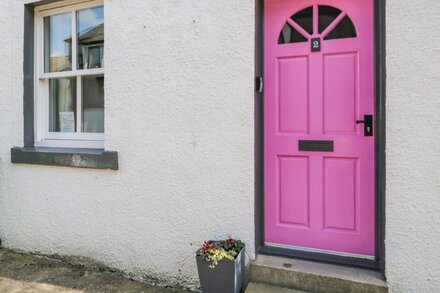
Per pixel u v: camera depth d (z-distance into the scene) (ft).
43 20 13.07
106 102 10.98
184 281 10.03
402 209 7.90
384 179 8.16
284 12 9.57
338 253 9.13
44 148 12.63
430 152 7.68
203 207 9.77
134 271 10.66
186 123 9.95
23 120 12.62
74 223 11.57
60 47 12.88
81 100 12.49
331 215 9.21
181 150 10.02
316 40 9.25
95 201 11.21
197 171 9.84
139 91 10.55
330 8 9.18
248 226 9.27
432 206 7.68
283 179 9.67
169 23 10.15
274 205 9.75
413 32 7.77
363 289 8.02
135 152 10.61
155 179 10.36
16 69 12.66
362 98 8.87
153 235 10.41
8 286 10.24
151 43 10.39
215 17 9.58
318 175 9.32
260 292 8.44
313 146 9.32
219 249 8.54
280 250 9.53
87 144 12.18
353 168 9.00
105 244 11.07
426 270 7.75
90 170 11.26
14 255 12.41
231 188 9.45
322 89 9.25
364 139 8.86
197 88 9.80
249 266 9.11
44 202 12.10
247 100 9.25
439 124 7.61
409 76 7.80
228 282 8.24
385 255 8.05
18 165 12.58
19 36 12.61
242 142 9.31
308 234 9.43
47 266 11.51
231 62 9.41
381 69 8.32
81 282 10.44
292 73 9.53
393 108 7.94
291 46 9.50
